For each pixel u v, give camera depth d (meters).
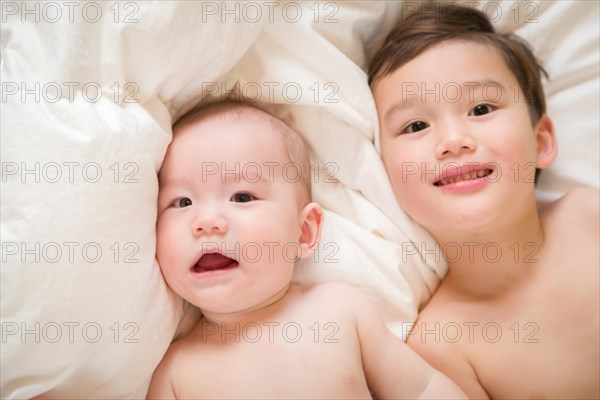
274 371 0.74
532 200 0.84
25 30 0.66
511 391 0.82
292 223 0.77
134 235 0.68
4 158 0.61
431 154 0.80
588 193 0.89
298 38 0.83
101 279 0.64
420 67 0.83
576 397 0.80
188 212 0.74
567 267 0.84
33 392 0.64
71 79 0.65
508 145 0.79
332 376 0.74
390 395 0.79
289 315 0.78
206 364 0.75
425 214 0.83
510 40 0.88
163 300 0.73
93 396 0.70
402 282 0.87
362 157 0.88
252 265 0.72
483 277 0.87
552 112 0.96
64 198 0.61
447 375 0.84
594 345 0.80
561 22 0.94
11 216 0.60
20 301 0.60
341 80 0.85
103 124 0.64
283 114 0.87
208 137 0.76
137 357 0.70
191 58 0.73
